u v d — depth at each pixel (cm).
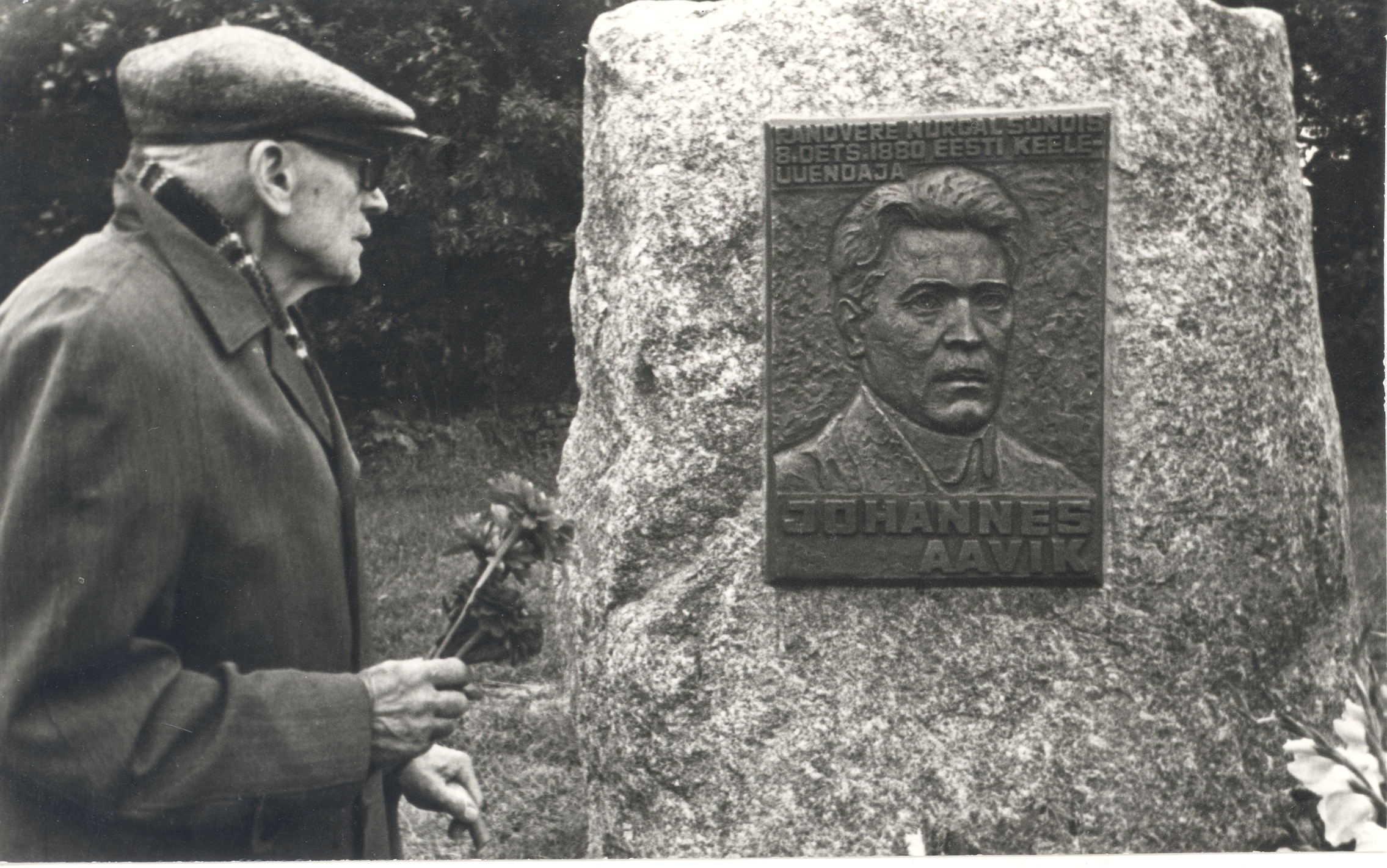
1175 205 267
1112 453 265
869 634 268
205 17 652
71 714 172
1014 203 264
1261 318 272
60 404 171
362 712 193
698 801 269
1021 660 267
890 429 266
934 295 263
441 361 715
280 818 192
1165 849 266
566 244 700
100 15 645
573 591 301
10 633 171
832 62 271
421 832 336
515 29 688
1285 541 273
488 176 691
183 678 180
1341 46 452
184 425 179
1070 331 264
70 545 170
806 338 267
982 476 264
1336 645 282
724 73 273
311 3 673
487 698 392
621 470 276
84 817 183
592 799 285
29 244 655
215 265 189
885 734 268
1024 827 265
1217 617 267
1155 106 267
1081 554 264
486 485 612
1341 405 555
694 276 271
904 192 264
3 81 641
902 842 266
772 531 268
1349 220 512
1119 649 266
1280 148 279
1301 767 171
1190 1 271
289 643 194
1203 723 267
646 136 274
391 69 683
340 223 207
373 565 547
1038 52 268
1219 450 268
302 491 194
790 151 267
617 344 280
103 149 652
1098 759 265
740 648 269
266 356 196
